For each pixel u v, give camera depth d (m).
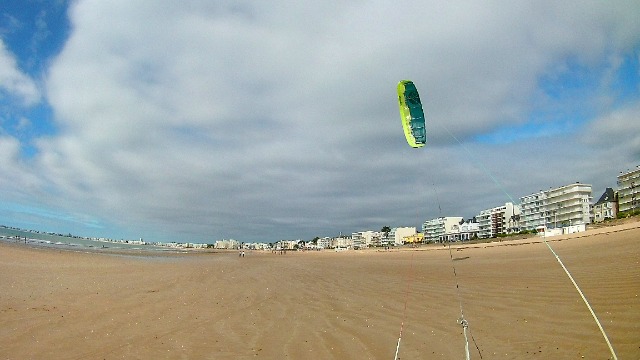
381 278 20.20
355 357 7.07
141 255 62.75
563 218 113.19
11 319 9.77
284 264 38.84
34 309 11.05
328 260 51.25
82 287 15.63
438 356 6.93
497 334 8.05
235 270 27.20
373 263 37.06
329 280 20.12
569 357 6.35
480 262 26.48
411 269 25.38
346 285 17.73
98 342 8.12
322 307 12.17
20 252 34.53
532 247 37.69
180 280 19.30
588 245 28.62
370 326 9.40
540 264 20.19
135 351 7.54
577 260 19.48
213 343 8.15
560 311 9.41
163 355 7.31
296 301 13.40
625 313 8.50
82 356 7.22
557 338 7.42
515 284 14.05
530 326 8.44
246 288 16.83
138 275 21.19
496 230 143.75
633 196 96.94
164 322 10.03
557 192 115.62
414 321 9.71
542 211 120.56
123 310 11.39
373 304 12.40
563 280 13.65
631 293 10.17
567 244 33.38
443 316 10.09
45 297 13.02
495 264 23.42
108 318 10.31
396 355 6.82
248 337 8.62
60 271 21.64
